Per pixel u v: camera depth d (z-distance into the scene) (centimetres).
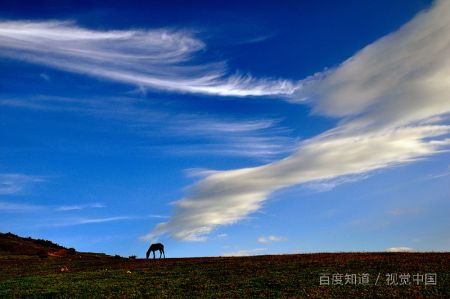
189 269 3378
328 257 3606
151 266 3728
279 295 2308
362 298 2167
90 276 3212
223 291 2467
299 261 3425
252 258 3922
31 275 3331
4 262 4247
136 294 2477
